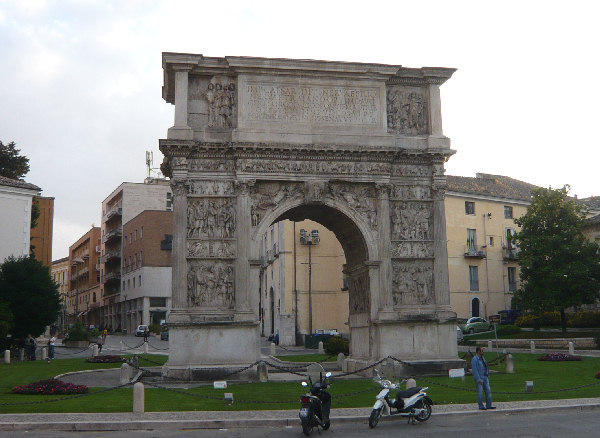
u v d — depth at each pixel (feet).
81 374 149.38
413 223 145.28
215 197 138.31
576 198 328.90
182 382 128.88
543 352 189.26
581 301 213.25
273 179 138.51
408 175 146.10
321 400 79.20
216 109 141.18
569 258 216.33
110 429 79.56
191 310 134.72
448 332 141.49
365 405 97.30
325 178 140.56
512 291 282.15
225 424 81.82
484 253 273.95
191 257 135.64
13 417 84.74
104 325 454.40
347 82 145.28
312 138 140.97
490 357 180.24
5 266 201.26
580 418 85.05
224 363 132.57
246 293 135.23
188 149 136.67
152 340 304.30
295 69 142.10
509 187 302.04
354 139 142.72
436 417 87.40
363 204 142.92
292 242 282.56
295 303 277.64
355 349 153.58
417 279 143.84
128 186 412.77
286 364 170.30
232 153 138.10
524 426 78.74
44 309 199.41
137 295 367.66
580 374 135.64
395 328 139.54
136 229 378.73
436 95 149.07
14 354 192.24
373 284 141.08
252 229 137.59
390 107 147.95
